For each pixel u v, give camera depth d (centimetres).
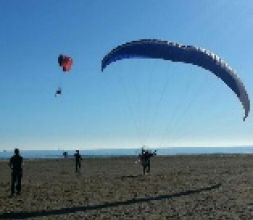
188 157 9706
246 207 2117
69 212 2044
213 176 3831
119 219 1862
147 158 4212
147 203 2284
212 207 2133
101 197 2528
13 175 2672
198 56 2888
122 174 4303
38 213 2027
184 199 2408
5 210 2112
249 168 4938
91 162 7575
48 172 4812
